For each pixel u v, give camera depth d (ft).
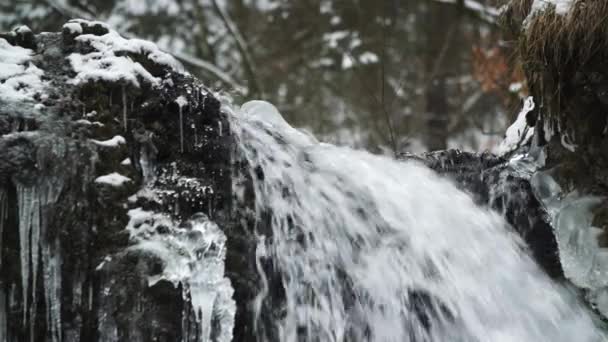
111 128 9.61
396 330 11.68
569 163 13.12
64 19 32.50
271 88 36.35
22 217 8.83
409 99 37.19
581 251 12.66
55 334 8.90
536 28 13.25
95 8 34.58
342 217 11.93
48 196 8.94
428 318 11.98
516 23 14.96
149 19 34.76
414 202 12.94
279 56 37.19
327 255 11.43
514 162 13.99
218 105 10.65
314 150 12.50
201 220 9.62
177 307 9.10
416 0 35.04
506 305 12.49
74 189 9.04
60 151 9.07
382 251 12.10
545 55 13.11
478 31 30.68
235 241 10.07
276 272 10.61
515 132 15.15
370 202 12.43
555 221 13.04
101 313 8.90
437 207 13.14
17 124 9.12
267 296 10.36
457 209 13.33
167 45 34.06
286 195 11.32
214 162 10.30
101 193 9.09
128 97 9.89
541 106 13.57
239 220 10.29
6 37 10.39
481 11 28.58
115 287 8.91
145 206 9.39
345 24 36.81
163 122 10.11
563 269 12.80
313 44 37.29
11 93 9.37
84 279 8.91
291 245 11.02
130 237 9.12
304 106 36.45
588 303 12.53
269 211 10.89
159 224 9.35
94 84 9.77
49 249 8.89
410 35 38.32
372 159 13.29
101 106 9.70
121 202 9.21
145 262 9.05
